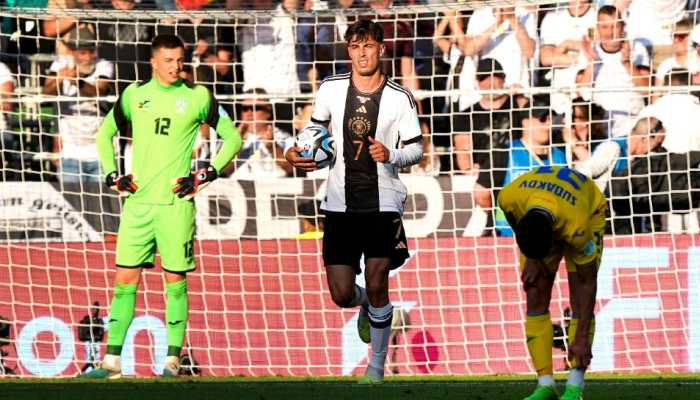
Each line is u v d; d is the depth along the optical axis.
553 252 17.36
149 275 31.28
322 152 21.22
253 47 35.34
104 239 32.00
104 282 31.73
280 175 33.94
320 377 24.45
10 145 33.59
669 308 31.05
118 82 34.84
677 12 34.38
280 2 33.88
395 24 33.03
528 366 31.36
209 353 31.72
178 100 24.45
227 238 32.06
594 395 18.91
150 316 31.20
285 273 31.88
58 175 33.59
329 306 31.75
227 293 31.83
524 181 16.75
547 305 17.78
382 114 21.19
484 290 31.56
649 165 32.16
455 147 34.28
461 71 34.81
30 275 31.45
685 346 30.91
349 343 31.69
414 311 31.64
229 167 33.91
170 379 22.92
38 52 34.97
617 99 34.06
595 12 34.53
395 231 21.42
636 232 33.44
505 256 31.59
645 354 31.00
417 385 20.92
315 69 34.22
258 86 35.22
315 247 31.88
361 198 21.27
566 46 34.50
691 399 18.39
